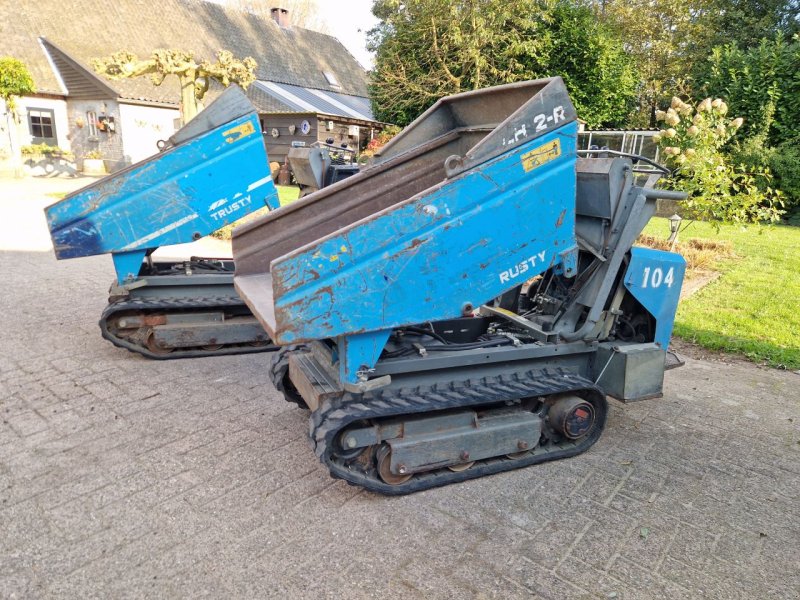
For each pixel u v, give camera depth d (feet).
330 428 9.80
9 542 9.26
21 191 55.21
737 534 10.09
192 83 31.76
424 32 64.80
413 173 13.05
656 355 12.69
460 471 11.46
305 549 9.34
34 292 23.20
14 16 77.25
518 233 10.30
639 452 12.82
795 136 52.21
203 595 8.32
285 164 67.56
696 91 58.70
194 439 12.62
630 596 8.56
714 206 29.50
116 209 16.58
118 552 9.12
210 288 18.04
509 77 62.75
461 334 13.21
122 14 86.89
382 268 9.44
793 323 21.63
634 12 81.92
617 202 11.68
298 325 9.07
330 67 110.93
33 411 13.69
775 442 13.43
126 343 17.11
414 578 8.78
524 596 8.50
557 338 12.26
